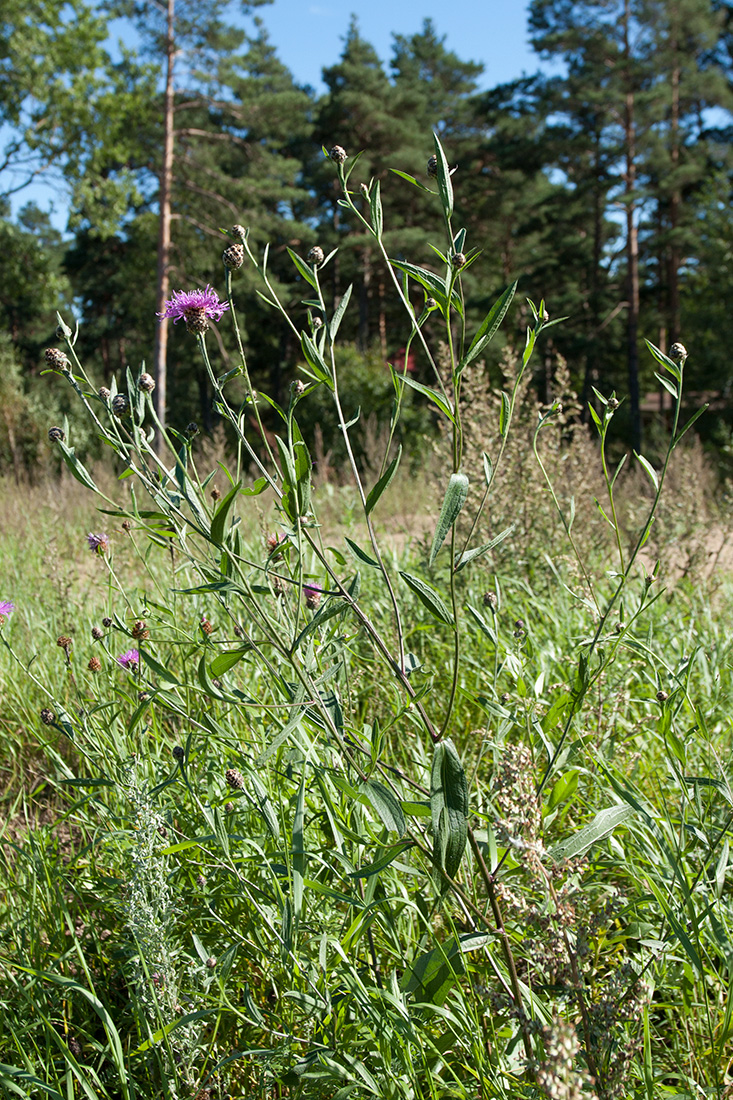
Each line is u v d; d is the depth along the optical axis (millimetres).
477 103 27406
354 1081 1471
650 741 2719
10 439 15414
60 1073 1734
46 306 22250
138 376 1642
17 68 18594
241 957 1924
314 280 1646
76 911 2186
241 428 1616
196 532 1630
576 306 24344
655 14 20438
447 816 1317
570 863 1508
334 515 6480
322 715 1601
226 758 2113
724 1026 1564
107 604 3539
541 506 4512
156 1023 1682
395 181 29469
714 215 19438
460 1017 1634
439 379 1622
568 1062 1171
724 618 3990
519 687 1913
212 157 22719
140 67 19094
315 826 2035
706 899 1792
